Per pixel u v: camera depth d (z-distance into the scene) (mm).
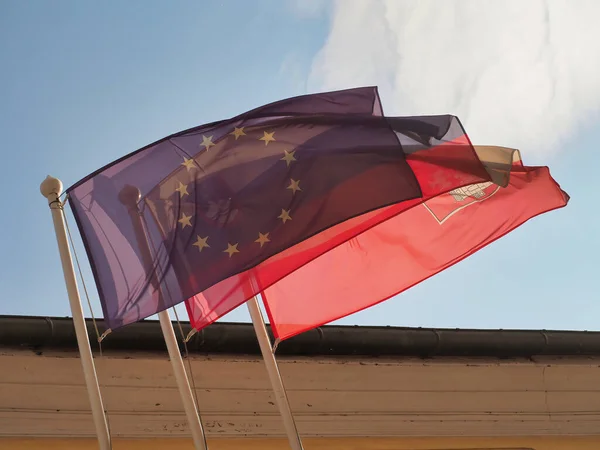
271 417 6410
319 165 5160
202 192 5195
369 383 6695
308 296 5805
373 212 5273
